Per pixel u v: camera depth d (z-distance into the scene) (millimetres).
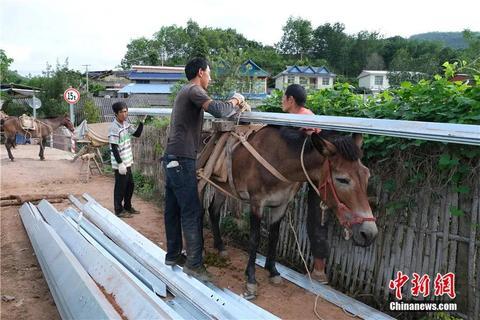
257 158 3732
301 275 4309
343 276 4168
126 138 6641
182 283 3723
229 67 9820
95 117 21984
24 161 12891
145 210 7141
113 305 3178
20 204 7469
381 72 50000
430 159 3402
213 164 4141
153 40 83000
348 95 4512
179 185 3695
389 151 3676
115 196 6699
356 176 3117
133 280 3566
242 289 4090
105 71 52688
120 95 34312
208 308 3285
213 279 3936
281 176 3684
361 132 2900
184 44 83125
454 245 3291
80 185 9242
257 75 10375
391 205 3617
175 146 3668
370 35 77812
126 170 6605
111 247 4785
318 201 3963
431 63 38250
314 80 42844
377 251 3850
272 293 4008
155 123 8414
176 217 3961
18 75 55250
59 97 26609
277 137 3721
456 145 3172
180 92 3703
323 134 3461
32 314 3551
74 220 5918
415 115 3457
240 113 3918
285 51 83500
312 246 4113
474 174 3135
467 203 3223
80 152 11812
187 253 3809
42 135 13336
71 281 3467
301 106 3957
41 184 9297
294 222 4754
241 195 4160
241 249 5262
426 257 3465
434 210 3402
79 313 2994
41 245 4746
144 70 36125
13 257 4871
